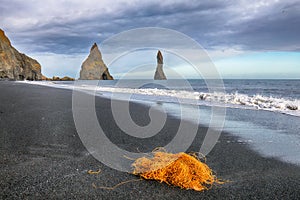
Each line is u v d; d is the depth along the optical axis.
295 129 4.61
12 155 2.89
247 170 2.61
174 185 2.21
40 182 2.21
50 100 8.24
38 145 3.30
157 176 2.29
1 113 5.64
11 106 6.77
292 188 2.21
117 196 2.00
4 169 2.48
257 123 5.16
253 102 8.67
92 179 2.30
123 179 2.32
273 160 2.93
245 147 3.45
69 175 2.38
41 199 1.92
